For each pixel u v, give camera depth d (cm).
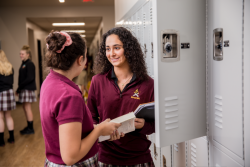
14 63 783
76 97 92
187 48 135
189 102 138
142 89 139
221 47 129
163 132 130
